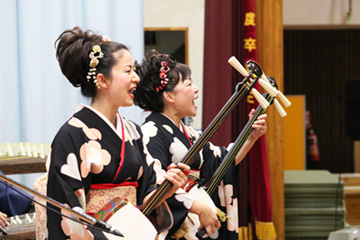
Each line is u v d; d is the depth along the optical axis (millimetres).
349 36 19547
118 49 4293
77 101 7555
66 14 7527
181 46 11273
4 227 5781
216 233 5699
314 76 19734
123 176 4289
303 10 15523
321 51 19625
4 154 6766
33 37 7332
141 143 4609
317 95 19797
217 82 8688
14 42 7324
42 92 7449
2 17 7250
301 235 10836
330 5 15531
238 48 8898
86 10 7660
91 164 4145
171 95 5562
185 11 11250
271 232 9180
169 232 4969
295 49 19625
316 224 10875
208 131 4820
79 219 3932
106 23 7727
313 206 11086
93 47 4211
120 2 7816
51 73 7473
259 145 9156
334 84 19734
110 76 4242
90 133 4199
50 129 7480
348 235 8562
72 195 3980
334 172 19891
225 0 8625
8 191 6551
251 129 5504
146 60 5605
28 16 7309
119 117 4477
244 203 9148
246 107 8992
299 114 14242
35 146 7070
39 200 4871
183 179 4488
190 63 11297
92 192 4223
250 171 9250
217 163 5840
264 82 5074
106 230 3484
